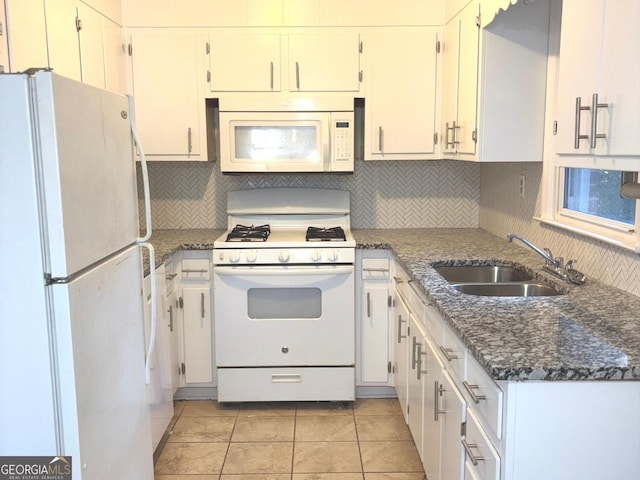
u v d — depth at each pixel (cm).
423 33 321
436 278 223
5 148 134
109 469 168
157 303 258
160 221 369
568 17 166
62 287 139
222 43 319
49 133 134
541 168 270
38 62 218
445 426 190
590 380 131
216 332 312
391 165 368
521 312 175
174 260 309
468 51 273
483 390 147
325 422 303
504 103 258
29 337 140
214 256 305
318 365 314
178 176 366
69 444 146
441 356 199
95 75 276
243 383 315
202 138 327
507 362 132
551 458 134
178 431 293
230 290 307
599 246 217
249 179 365
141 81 322
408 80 324
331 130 318
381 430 293
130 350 189
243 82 322
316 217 354
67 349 142
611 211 221
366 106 326
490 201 351
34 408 143
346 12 319
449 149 312
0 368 142
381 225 373
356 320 319
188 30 319
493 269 264
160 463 263
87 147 154
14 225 136
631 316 171
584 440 134
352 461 263
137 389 197
